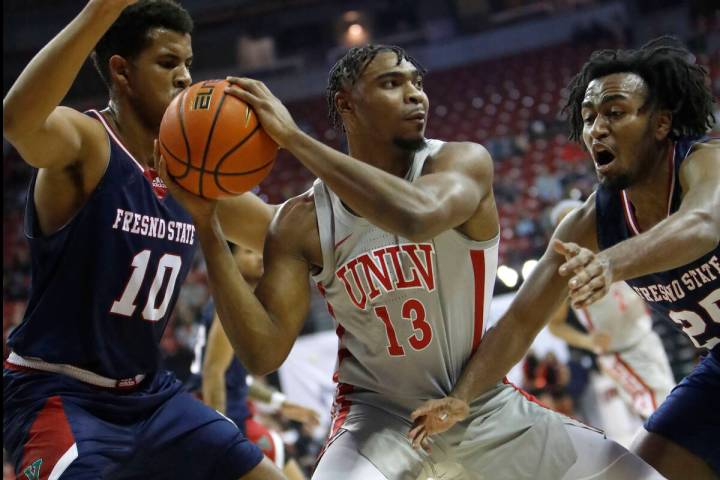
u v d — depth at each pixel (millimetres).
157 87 2848
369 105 2623
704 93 2793
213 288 2650
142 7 2820
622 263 2254
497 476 2664
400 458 2605
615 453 2588
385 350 2678
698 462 2941
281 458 5086
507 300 8602
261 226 3221
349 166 2348
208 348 4512
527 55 20734
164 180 2555
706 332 2928
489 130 18312
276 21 22109
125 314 2812
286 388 8297
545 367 7602
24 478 2656
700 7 20062
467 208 2451
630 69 2734
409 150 2670
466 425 2670
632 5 20609
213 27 21922
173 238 2922
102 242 2758
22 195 17484
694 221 2379
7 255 15375
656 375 5520
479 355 2686
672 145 2770
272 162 2551
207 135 2434
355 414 2732
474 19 21703
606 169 2711
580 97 2977
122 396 2832
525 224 13508
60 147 2625
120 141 2848
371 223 2529
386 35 22422
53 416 2691
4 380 2840
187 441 2842
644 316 5582
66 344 2764
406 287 2625
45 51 2484
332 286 2729
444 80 20750
